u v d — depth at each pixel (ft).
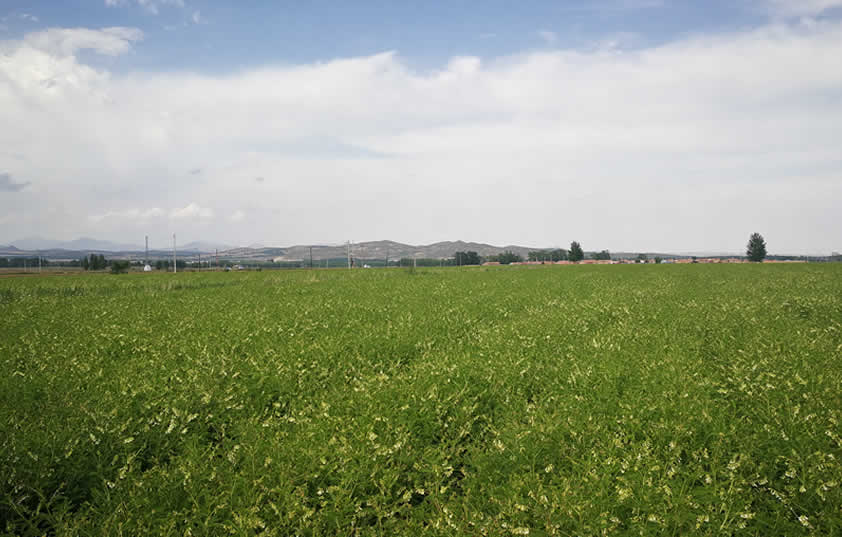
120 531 12.82
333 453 16.07
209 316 45.60
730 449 16.11
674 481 14.60
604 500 13.51
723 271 146.30
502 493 14.98
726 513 12.73
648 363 24.58
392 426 18.12
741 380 21.30
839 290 68.28
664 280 99.45
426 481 15.76
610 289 73.15
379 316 44.83
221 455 17.53
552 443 16.93
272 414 21.49
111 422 17.95
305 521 13.42
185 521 13.53
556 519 12.81
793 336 29.45
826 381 20.38
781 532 13.01
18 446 15.51
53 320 44.78
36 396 22.63
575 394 21.75
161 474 15.26
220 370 24.53
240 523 12.95
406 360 30.40
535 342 30.30
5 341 34.81
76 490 15.42
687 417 17.67
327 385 24.76
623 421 18.01
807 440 15.67
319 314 45.39
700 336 33.40
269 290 79.56
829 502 13.01
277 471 15.29
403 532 13.35
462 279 106.22
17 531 13.67
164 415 19.29
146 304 58.29
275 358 27.48
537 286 82.53
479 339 34.17
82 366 26.45
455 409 20.12
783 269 156.76
